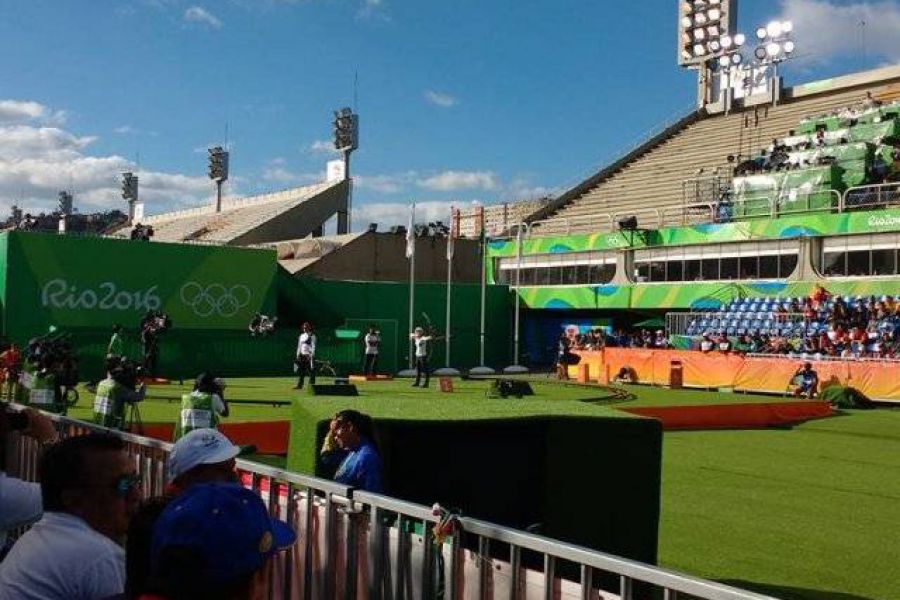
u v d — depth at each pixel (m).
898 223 32.50
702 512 10.33
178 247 35.75
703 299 38.09
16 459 7.47
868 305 31.94
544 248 45.53
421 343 26.78
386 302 41.53
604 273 43.09
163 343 31.44
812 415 22.23
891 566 7.93
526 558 6.02
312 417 6.55
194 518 2.03
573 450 6.22
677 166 52.06
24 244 32.53
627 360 33.03
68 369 17.62
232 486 2.17
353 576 4.29
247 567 2.02
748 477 12.95
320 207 62.47
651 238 40.75
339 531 4.44
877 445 17.05
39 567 2.90
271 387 25.84
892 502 11.00
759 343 31.73
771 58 56.41
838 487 12.13
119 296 34.38
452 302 43.44
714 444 17.05
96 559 2.94
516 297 40.81
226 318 36.84
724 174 46.50
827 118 44.97
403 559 4.00
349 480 5.43
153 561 2.05
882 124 40.00
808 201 37.66
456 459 6.12
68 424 7.15
